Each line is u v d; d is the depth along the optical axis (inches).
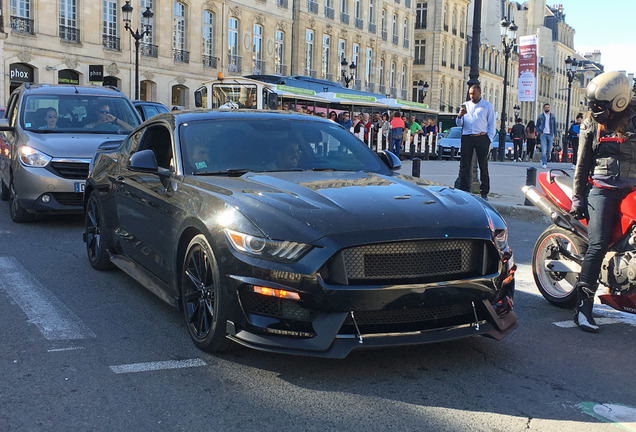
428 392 142.5
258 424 125.5
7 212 392.2
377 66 2374.5
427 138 1358.3
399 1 2524.6
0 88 1192.2
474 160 525.3
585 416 132.6
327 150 208.1
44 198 332.2
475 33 530.9
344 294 140.5
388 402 136.8
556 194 216.8
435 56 2849.4
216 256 152.6
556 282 222.2
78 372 149.8
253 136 203.3
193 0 1568.7
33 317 191.0
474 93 462.6
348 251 143.0
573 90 4729.3
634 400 141.3
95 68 1031.0
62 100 383.6
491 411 133.9
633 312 185.2
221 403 134.6
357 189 167.6
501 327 155.5
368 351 166.4
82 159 335.3
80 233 329.1
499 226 162.7
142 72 1460.4
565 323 198.8
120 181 223.0
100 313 196.1
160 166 202.4
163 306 204.8
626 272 180.5
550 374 155.4
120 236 224.4
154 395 137.9
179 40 1565.0
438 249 149.2
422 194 167.5
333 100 1123.3
